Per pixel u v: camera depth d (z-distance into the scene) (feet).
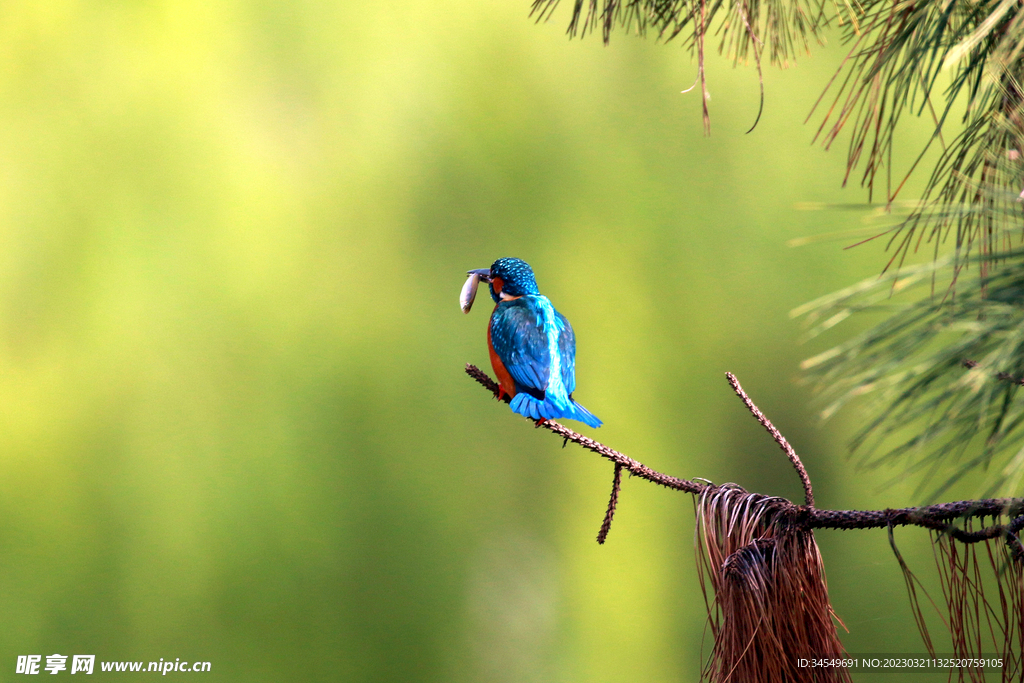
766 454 44.29
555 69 45.19
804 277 45.27
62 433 37.06
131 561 37.22
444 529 40.32
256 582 38.17
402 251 42.34
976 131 31.22
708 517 31.76
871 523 31.68
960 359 20.62
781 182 45.93
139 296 37.99
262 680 37.45
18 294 37.09
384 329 41.14
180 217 38.81
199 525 37.81
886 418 21.39
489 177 43.37
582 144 44.86
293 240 40.27
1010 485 19.13
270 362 39.17
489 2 45.06
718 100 45.52
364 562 39.50
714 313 44.73
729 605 31.71
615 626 41.39
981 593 31.63
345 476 39.81
